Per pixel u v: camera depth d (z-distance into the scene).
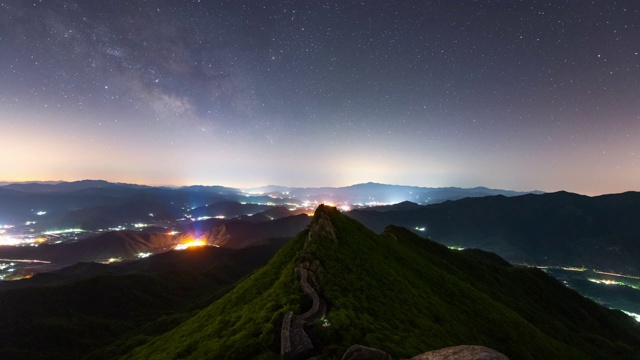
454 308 51.81
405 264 60.59
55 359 93.31
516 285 120.88
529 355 49.19
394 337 25.61
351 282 37.84
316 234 50.25
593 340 93.69
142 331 98.19
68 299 137.38
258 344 23.48
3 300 125.81
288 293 32.53
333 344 22.75
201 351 25.59
